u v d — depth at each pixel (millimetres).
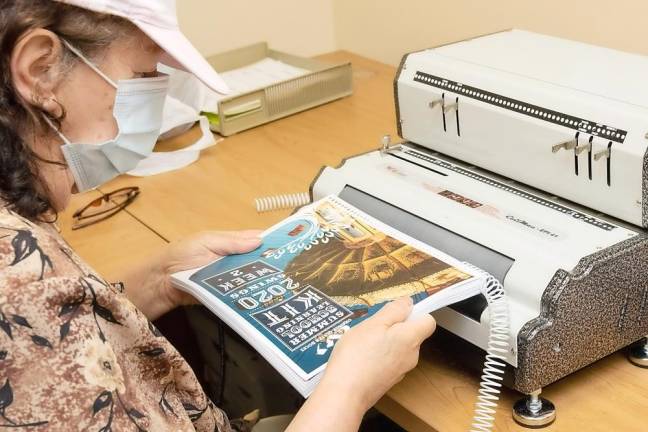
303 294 925
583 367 924
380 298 893
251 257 1029
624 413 864
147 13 794
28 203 756
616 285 880
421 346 990
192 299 1114
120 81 824
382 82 1993
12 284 648
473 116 1079
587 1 1597
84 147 841
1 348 633
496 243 934
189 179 1532
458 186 1079
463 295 878
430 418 879
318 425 742
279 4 2197
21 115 752
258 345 852
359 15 2219
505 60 1132
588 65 1083
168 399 792
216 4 2086
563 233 926
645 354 941
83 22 767
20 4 725
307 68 1944
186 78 1722
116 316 726
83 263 737
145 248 1297
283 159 1573
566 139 957
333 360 793
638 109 906
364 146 1593
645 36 1519
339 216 1079
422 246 978
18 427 638
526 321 852
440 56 1174
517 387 866
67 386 652
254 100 1726
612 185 923
